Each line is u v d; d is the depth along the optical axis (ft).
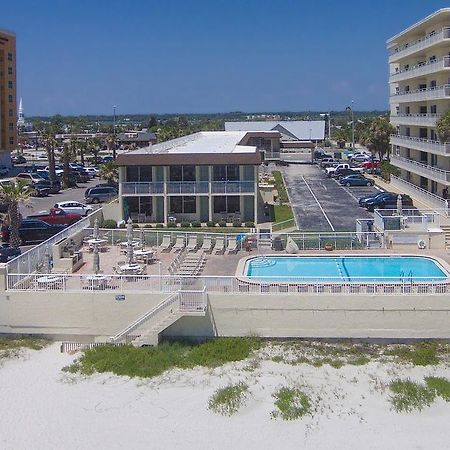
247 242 129.18
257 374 84.64
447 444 68.08
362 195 227.61
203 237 132.46
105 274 106.01
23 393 80.28
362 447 67.62
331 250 127.65
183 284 96.07
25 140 532.32
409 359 88.48
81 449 67.56
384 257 120.88
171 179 176.14
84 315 96.53
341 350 91.66
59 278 97.66
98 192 226.17
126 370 86.12
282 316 94.32
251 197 176.55
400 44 235.20
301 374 84.38
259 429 71.31
